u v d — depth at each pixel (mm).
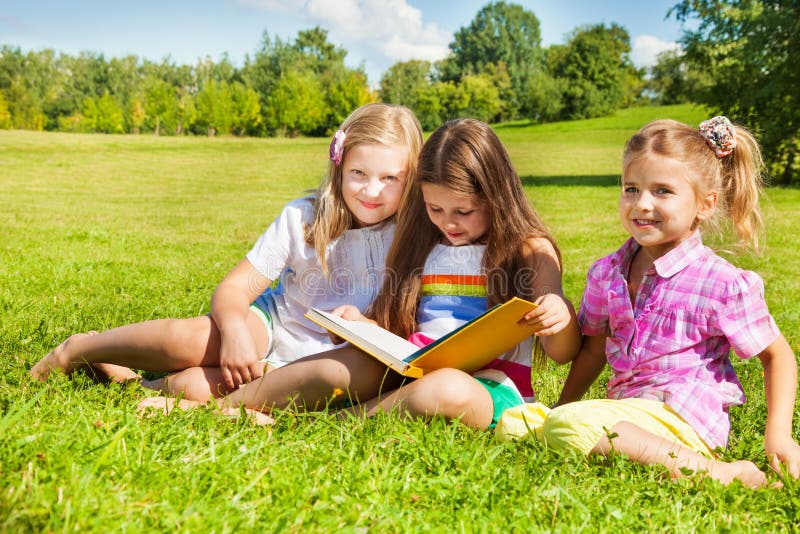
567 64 76188
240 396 2633
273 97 66562
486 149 2689
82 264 6777
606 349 2760
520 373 2820
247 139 56969
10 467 1749
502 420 2414
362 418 2416
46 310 4410
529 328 2447
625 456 2182
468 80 79812
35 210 14133
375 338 2484
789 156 21797
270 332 3074
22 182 22438
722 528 1771
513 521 1742
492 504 1813
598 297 2766
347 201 3012
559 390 3312
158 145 45156
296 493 1761
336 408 2660
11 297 4875
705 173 2607
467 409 2375
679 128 2625
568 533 1704
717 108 23828
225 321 2770
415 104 80250
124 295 5211
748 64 22047
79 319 4133
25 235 9328
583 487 2004
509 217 2744
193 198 19297
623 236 10695
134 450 1920
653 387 2553
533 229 2822
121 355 2818
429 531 1669
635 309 2684
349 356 2520
